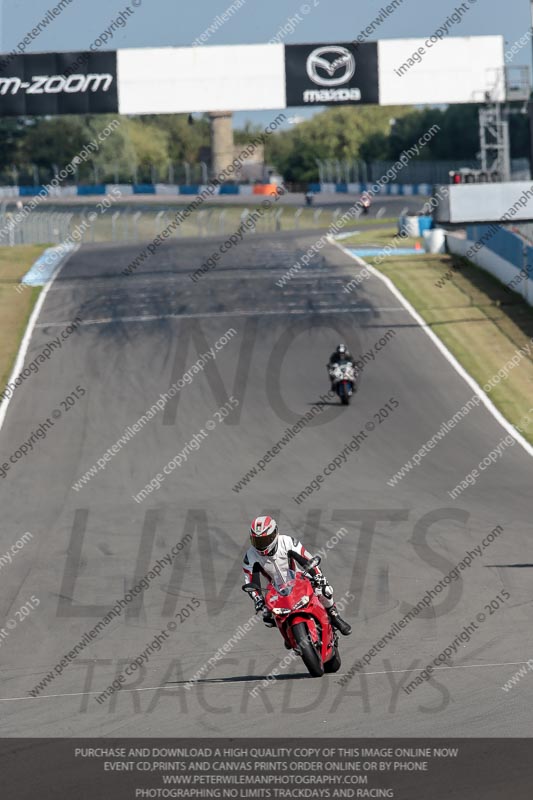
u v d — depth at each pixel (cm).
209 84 15962
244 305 14500
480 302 14175
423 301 14388
